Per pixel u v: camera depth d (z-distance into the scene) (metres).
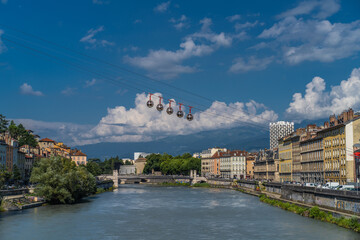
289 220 102.50
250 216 112.50
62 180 137.25
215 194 196.25
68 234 86.50
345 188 105.19
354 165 133.12
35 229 91.00
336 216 95.00
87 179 163.88
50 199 137.88
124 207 135.75
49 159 144.88
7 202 122.12
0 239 80.94
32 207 128.50
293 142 198.62
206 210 127.81
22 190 139.50
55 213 116.44
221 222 103.00
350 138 135.75
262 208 131.25
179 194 196.62
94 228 93.88
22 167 197.38
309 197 116.75
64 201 139.00
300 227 91.31
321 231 85.56
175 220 106.94
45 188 135.12
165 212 123.25
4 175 137.88
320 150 161.25
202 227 95.88
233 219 107.69
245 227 95.00
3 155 168.88
